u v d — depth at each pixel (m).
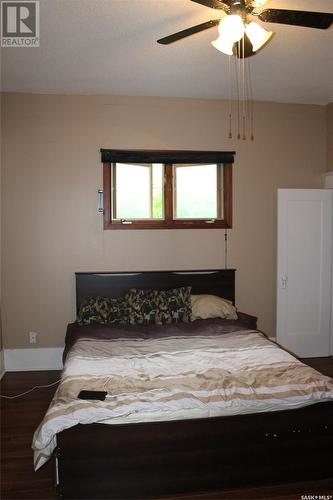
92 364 2.52
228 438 2.02
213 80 3.53
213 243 4.16
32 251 3.87
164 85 3.64
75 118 3.87
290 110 4.24
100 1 2.23
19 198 3.83
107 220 3.95
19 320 3.88
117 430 1.92
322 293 4.26
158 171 4.08
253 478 2.07
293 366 2.45
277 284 4.17
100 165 3.93
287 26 2.53
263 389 2.11
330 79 3.53
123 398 2.01
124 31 2.58
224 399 2.02
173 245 4.09
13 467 2.32
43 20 2.43
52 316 3.92
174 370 2.41
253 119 4.17
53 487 2.06
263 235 4.24
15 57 2.97
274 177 4.24
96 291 3.89
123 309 3.58
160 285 3.99
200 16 2.42
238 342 2.99
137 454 1.95
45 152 3.84
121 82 3.55
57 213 3.88
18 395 3.31
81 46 2.80
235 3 1.88
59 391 2.14
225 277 4.11
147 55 2.96
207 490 2.04
